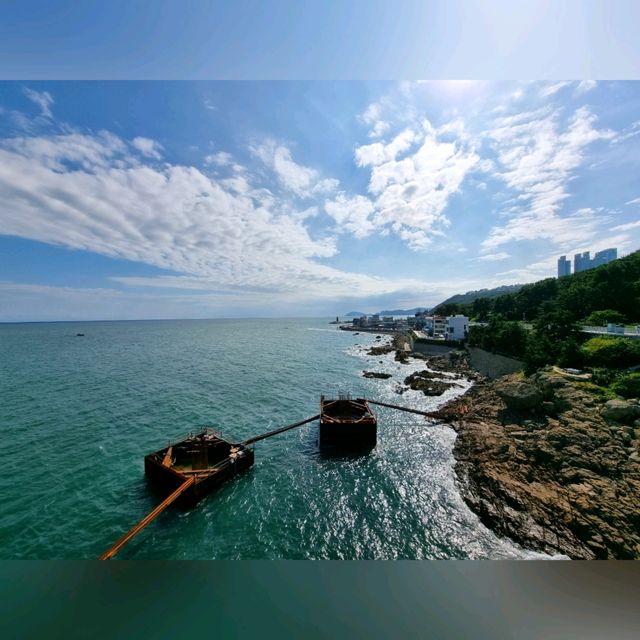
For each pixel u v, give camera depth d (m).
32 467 20.94
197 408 33.19
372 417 25.77
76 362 59.75
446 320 83.69
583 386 23.56
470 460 21.34
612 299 42.75
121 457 22.33
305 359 68.56
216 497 17.84
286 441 25.64
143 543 14.57
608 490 15.59
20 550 14.10
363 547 14.34
